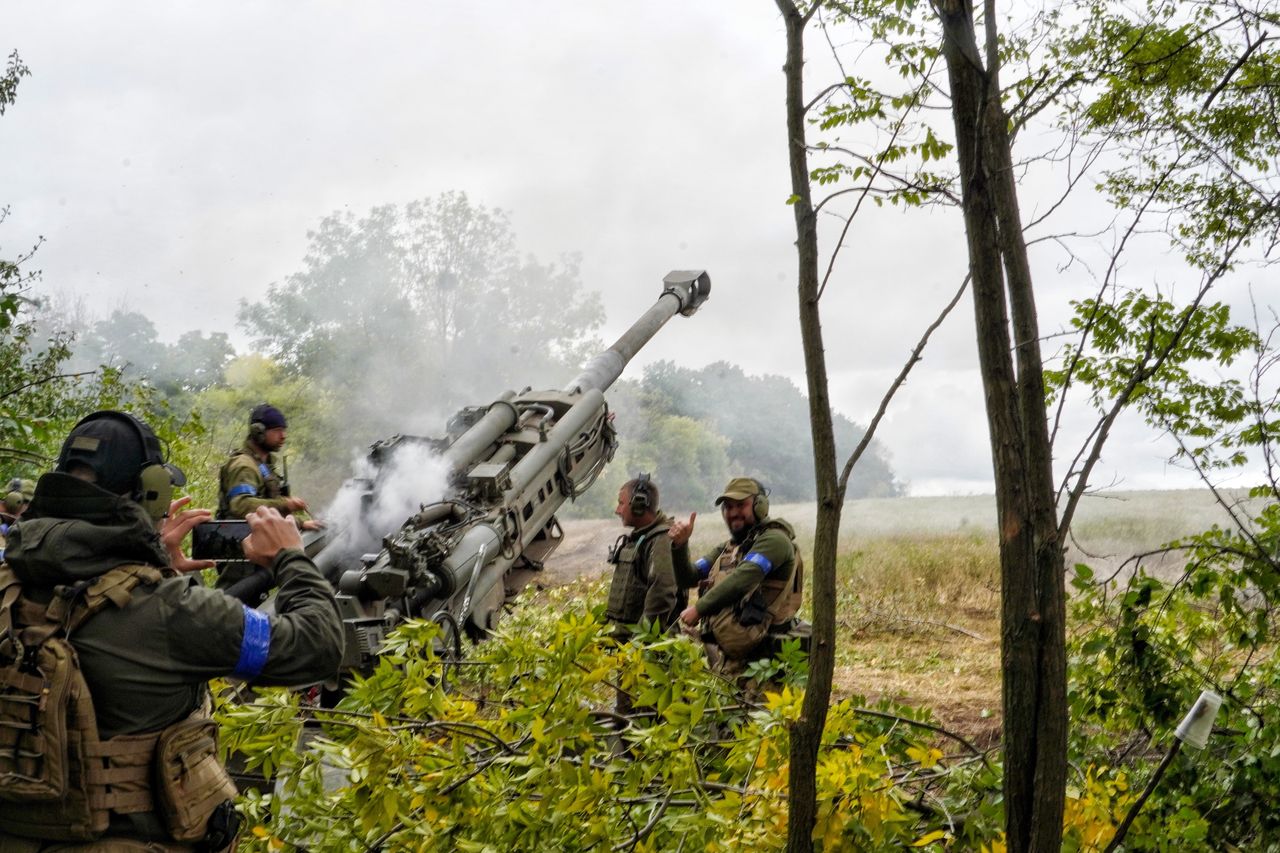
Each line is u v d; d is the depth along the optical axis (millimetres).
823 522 3053
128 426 2930
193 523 3146
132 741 2734
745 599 6137
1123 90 3924
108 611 2736
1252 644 5012
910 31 3480
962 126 3047
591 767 3635
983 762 4082
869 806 3438
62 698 2645
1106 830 3684
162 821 2783
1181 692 4668
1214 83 4328
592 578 14617
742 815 3619
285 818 3559
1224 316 5172
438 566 6449
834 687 8531
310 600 3010
